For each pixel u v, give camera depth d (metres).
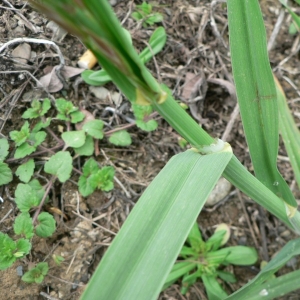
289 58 0.23
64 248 0.17
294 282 0.15
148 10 0.21
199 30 0.22
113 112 0.20
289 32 0.24
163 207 0.09
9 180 0.17
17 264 0.16
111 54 0.07
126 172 0.19
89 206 0.18
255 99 0.12
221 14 0.23
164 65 0.21
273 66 0.23
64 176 0.17
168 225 0.08
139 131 0.20
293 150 0.16
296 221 0.13
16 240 0.16
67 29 0.06
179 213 0.09
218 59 0.22
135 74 0.07
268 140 0.12
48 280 0.17
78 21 0.06
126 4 0.22
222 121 0.21
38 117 0.19
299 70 0.23
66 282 0.17
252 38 0.11
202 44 0.22
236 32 0.11
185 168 0.09
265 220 0.20
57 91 0.19
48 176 0.18
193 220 0.08
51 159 0.17
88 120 0.19
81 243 0.17
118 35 0.06
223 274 0.18
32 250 0.17
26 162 0.17
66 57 0.20
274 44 0.23
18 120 0.18
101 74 0.19
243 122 0.12
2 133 0.18
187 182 0.09
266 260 0.19
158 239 0.08
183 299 0.18
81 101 0.19
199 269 0.18
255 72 0.11
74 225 0.18
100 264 0.08
